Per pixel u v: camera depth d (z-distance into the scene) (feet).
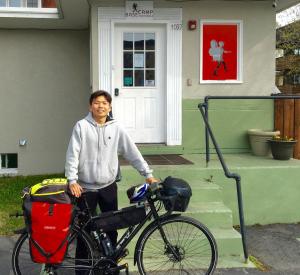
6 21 28.02
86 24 29.04
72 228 12.44
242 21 25.11
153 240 13.50
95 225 12.81
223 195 19.85
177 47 24.76
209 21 24.89
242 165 20.62
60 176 29.68
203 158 23.18
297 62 61.82
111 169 13.29
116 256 12.85
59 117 30.66
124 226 12.97
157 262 13.87
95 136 12.94
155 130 25.35
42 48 30.32
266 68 25.43
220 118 25.23
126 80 25.09
